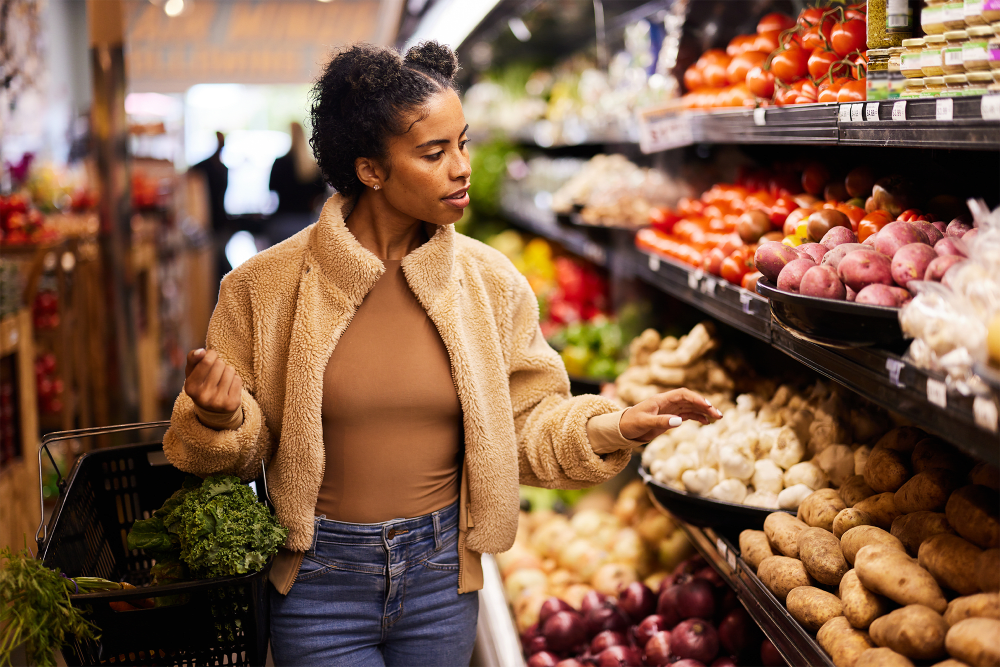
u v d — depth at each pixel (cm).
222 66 1017
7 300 309
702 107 257
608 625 234
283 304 155
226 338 157
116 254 387
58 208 512
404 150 144
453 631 161
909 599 122
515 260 563
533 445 165
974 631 106
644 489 302
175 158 948
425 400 154
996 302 95
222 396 137
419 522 155
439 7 421
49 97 759
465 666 166
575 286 481
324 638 155
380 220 157
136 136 807
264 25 1019
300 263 156
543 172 553
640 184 354
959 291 103
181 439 146
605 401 162
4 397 302
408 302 157
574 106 508
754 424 221
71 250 409
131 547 153
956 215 161
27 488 310
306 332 150
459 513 162
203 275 849
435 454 157
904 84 134
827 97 178
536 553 305
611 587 264
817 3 219
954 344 100
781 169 255
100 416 436
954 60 120
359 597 155
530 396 169
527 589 271
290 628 156
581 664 224
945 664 110
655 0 329
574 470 162
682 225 282
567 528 301
